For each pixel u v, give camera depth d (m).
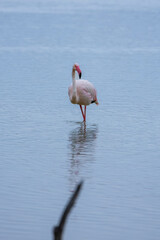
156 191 9.98
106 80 22.94
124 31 44.59
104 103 18.52
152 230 8.33
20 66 26.92
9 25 48.16
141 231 8.29
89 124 15.62
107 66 27.02
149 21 53.12
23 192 9.87
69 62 28.39
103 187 10.16
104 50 33.41
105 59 29.52
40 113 16.91
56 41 37.62
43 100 18.88
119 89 20.91
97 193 9.84
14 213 8.91
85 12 63.94
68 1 91.25
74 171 11.11
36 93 20.06
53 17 56.50
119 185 10.27
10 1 89.81
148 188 10.13
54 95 19.80
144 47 35.03
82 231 8.26
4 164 11.60
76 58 29.88
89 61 28.75
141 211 9.02
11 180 10.53
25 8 70.81
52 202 9.39
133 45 36.06
